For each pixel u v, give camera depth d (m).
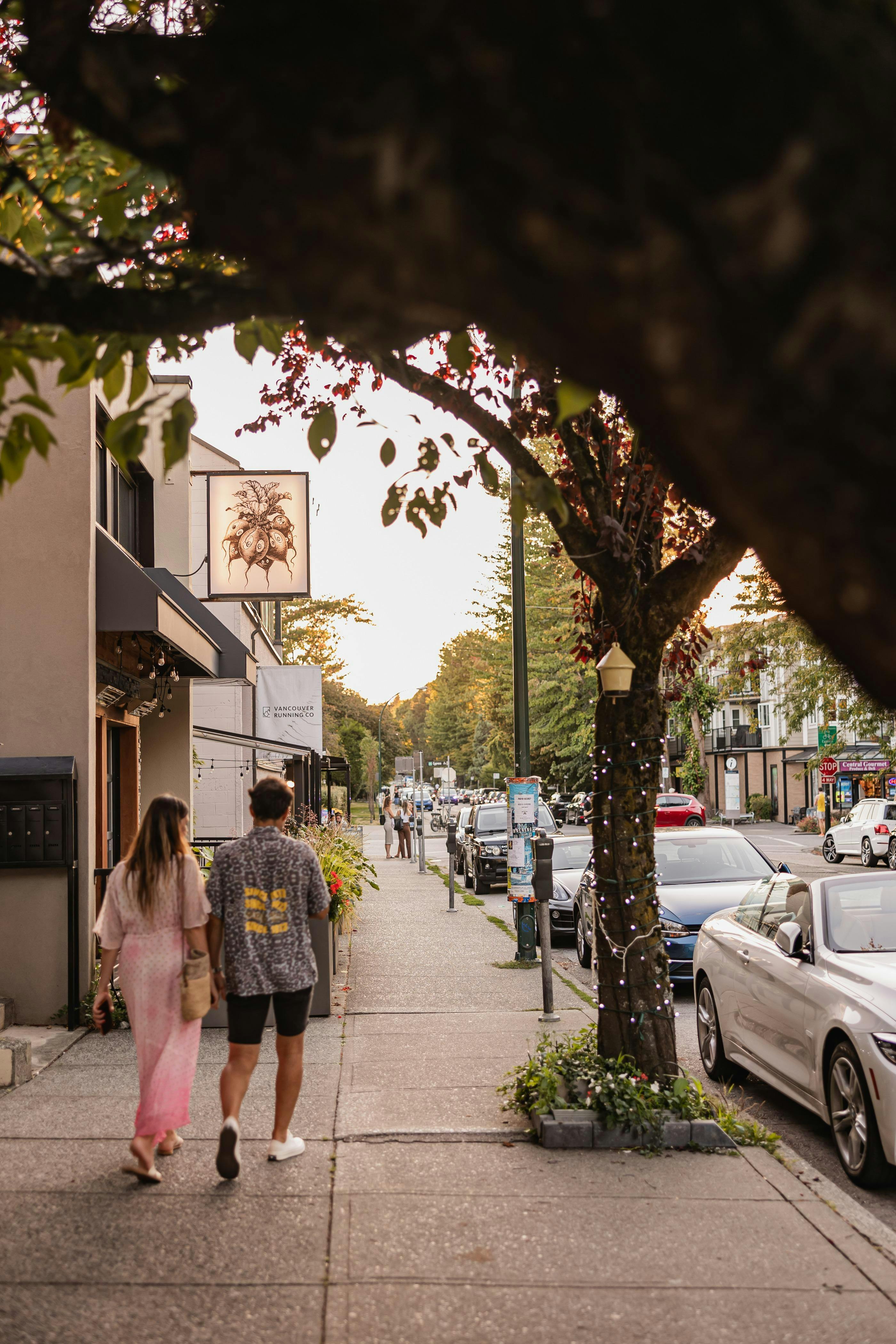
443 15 1.59
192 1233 4.57
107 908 5.43
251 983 5.34
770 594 20.17
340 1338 3.70
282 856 5.46
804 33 1.43
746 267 1.42
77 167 4.35
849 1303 4.02
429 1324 3.81
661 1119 5.84
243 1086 5.34
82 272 3.15
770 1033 7.00
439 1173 5.38
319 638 55.09
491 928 16.67
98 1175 5.29
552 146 1.56
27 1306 3.90
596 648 7.03
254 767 27.91
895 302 1.38
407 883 26.66
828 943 6.59
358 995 10.68
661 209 1.50
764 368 1.47
